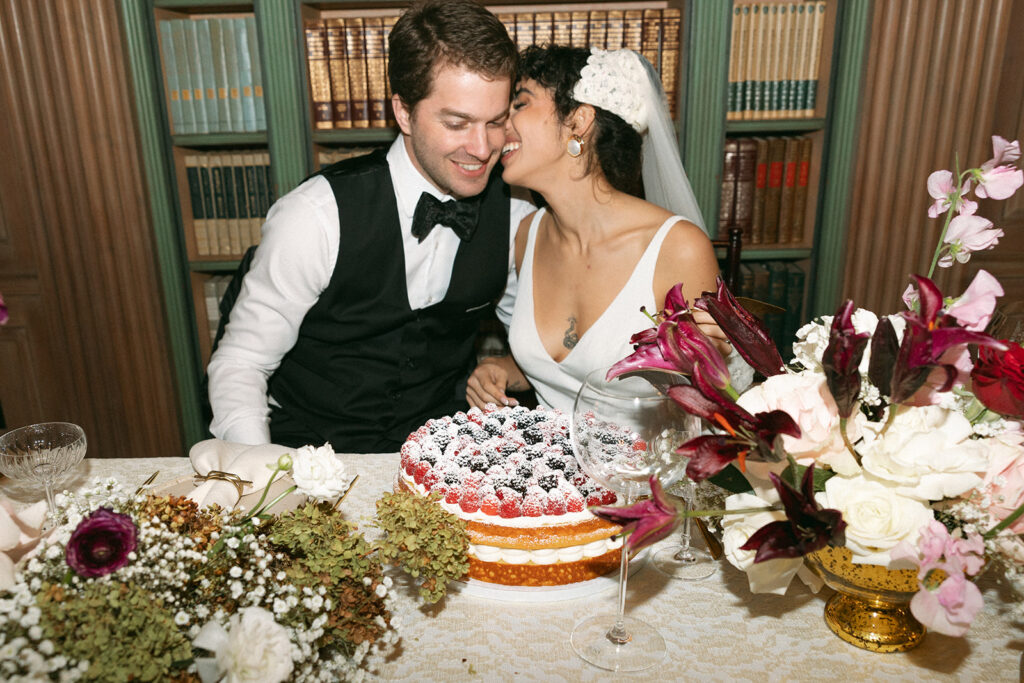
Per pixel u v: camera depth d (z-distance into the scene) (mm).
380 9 2746
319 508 813
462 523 838
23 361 2775
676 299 731
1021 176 802
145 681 596
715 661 817
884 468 690
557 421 1125
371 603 743
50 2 2387
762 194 2633
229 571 699
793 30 2488
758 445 660
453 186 1566
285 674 597
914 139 2514
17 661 567
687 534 1012
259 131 2582
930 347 591
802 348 841
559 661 819
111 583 619
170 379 2812
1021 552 718
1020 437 771
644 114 1553
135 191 2598
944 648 837
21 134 2502
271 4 2424
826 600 924
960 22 2375
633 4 2760
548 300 1726
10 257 2664
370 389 1775
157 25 2486
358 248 1638
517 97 1536
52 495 1067
